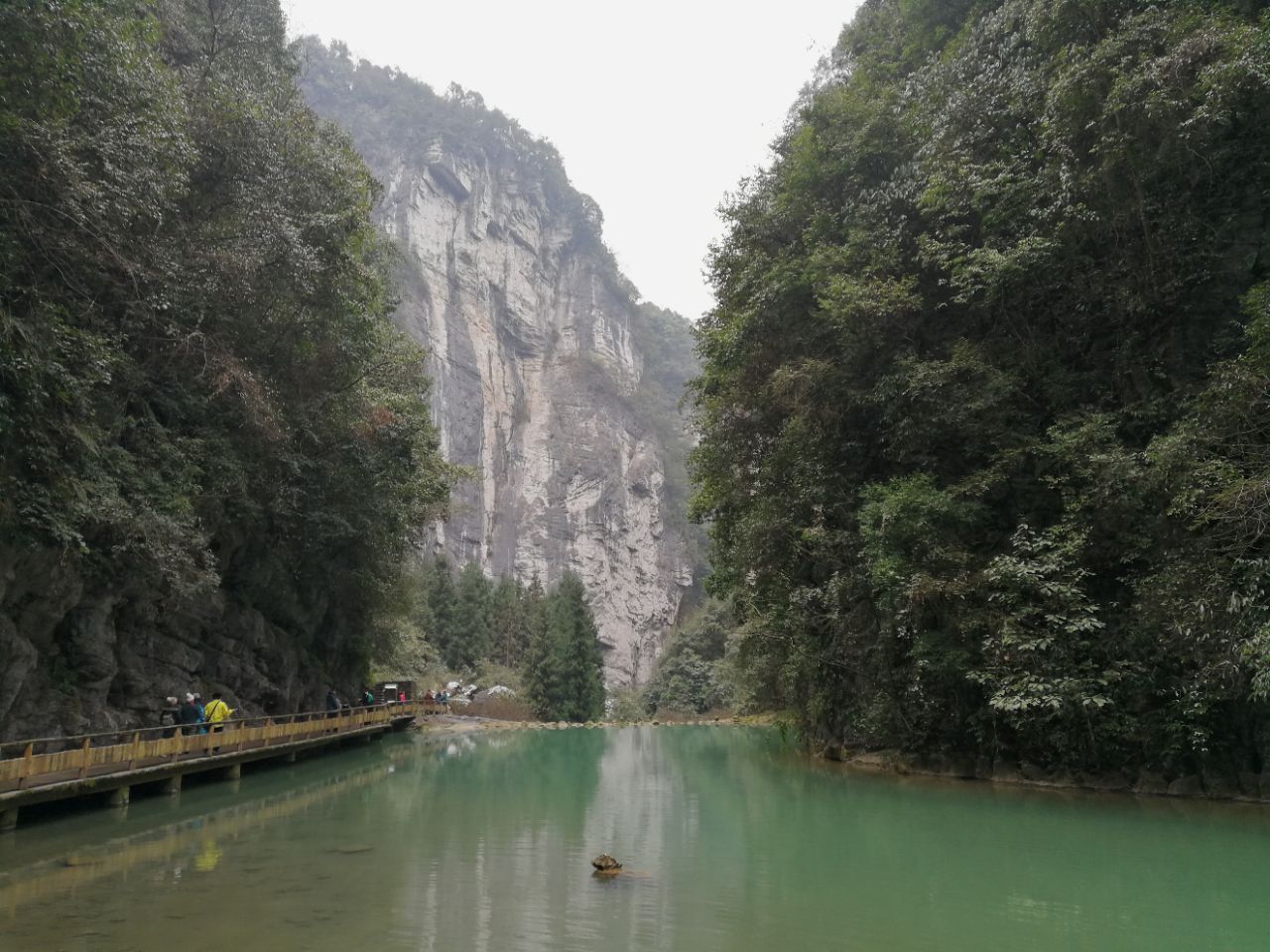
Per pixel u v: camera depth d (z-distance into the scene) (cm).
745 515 2134
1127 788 1414
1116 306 1530
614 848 1063
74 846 1047
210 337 1783
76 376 1400
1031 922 728
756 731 4369
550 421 12281
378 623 3641
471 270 12331
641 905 779
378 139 12412
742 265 2184
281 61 2375
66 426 1369
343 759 2420
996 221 1582
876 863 971
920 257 1689
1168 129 1346
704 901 796
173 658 1953
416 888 834
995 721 1560
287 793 1592
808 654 2048
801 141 2055
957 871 926
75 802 1355
